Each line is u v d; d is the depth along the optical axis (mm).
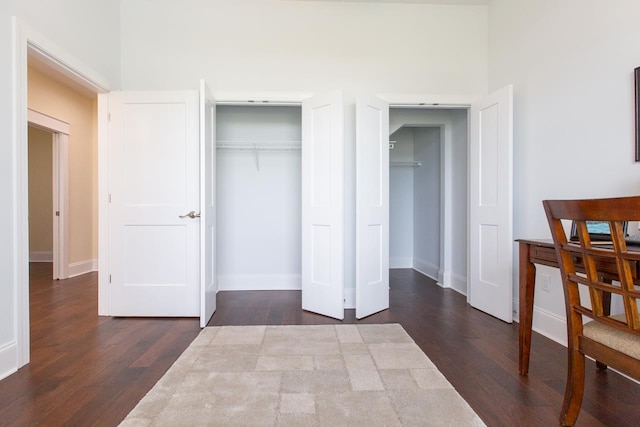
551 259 1664
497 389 1702
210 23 3238
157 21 3199
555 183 2432
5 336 1867
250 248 3852
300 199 3857
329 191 2934
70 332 2527
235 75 3246
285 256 3867
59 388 1713
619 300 1951
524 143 2756
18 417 1469
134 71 3182
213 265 3018
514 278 2842
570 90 2297
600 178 2076
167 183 2918
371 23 3320
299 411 1497
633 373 1172
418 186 5227
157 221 2910
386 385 1725
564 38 2348
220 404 1553
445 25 3348
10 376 1835
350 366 1937
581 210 1239
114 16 3061
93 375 1847
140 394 1655
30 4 2090
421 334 2480
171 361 2023
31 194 6141
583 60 2191
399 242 5477
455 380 1795
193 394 1635
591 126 2137
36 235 6156
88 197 5160
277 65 3268
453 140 3971
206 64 3230
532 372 1882
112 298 2908
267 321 2777
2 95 1881
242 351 2146
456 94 3344
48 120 4395
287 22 3281
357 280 2855
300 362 1989
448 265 4035
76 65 2520
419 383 1744
